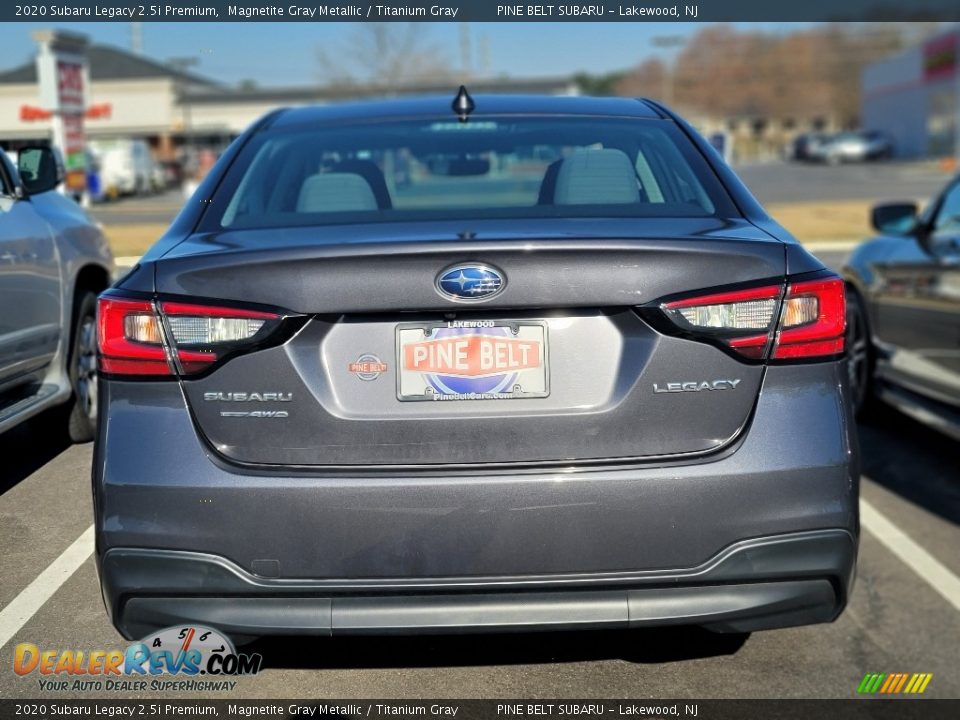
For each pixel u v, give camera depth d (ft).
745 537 7.42
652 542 7.36
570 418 7.38
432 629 7.35
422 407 7.39
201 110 188.03
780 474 7.41
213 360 7.34
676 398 7.42
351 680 8.95
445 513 7.27
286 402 7.34
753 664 9.54
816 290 7.61
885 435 18.01
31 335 11.06
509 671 9.16
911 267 16.52
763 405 7.50
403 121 10.82
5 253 10.61
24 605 8.78
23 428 11.63
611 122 10.63
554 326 7.42
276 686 8.80
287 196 9.36
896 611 11.24
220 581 7.30
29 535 9.20
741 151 267.80
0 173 11.74
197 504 7.27
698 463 7.39
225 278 7.38
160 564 7.33
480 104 11.28
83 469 9.88
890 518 14.10
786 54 286.66
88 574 9.02
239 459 7.36
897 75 199.00
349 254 7.29
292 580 7.30
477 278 7.28
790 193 91.25
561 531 7.30
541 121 10.73
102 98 170.81
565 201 9.18
